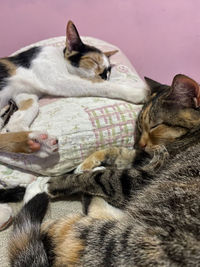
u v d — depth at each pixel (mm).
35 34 508
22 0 481
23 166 335
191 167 277
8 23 491
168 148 324
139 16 509
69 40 430
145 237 229
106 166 350
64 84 385
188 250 208
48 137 325
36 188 328
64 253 251
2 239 297
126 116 361
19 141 319
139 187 296
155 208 253
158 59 531
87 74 439
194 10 495
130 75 453
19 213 292
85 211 311
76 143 341
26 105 369
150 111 333
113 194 305
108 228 251
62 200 344
